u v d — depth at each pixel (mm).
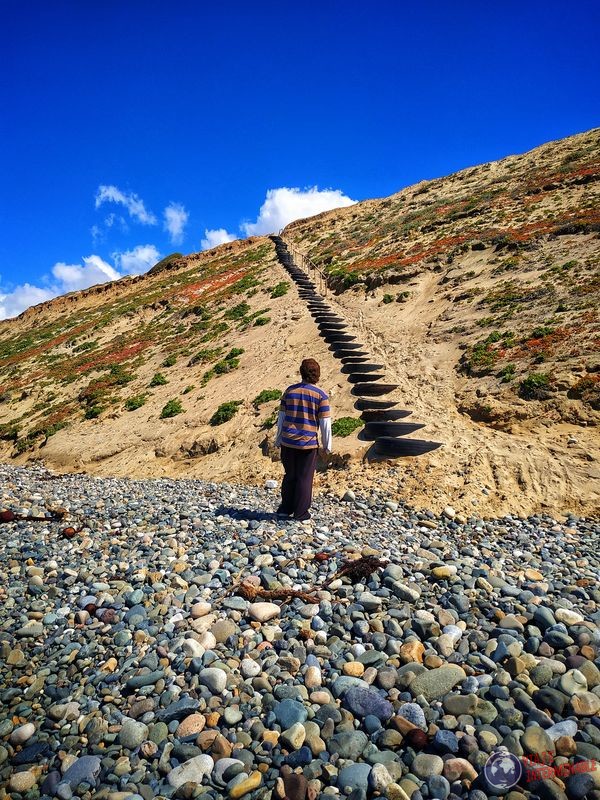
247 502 10195
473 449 11664
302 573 5840
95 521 8367
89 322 50344
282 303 30875
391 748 3295
